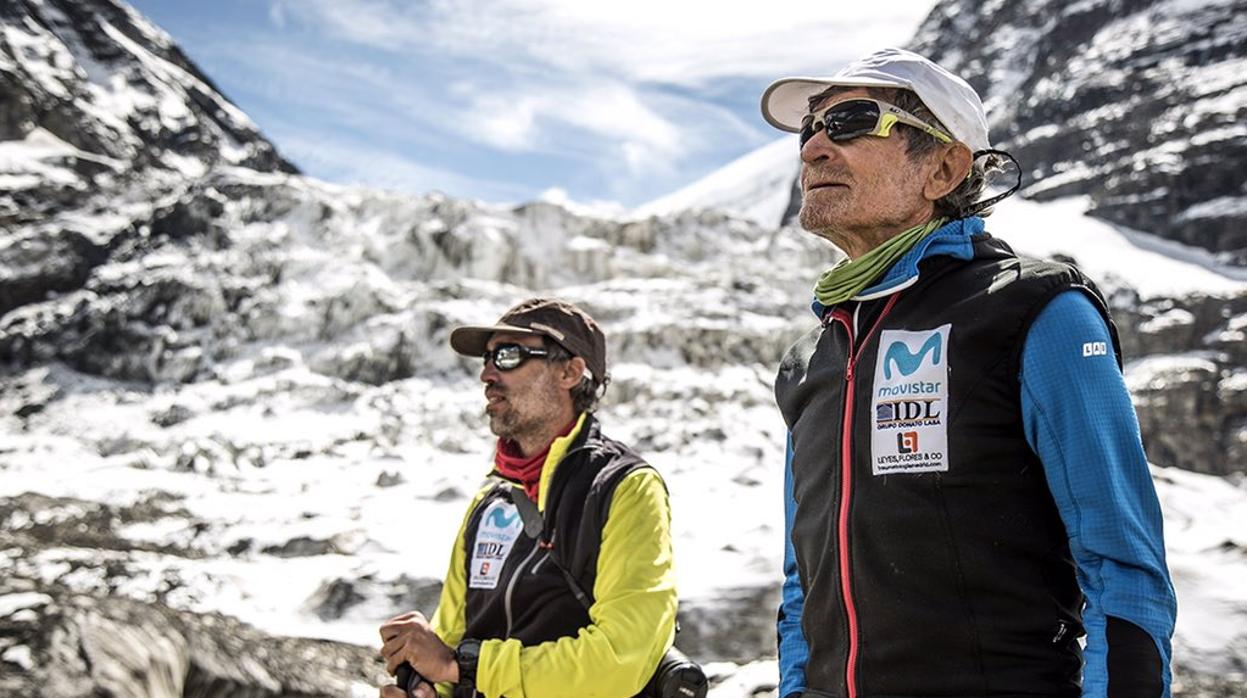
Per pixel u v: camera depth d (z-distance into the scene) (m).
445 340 21.47
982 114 2.33
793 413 2.40
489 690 2.99
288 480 16.08
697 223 27.34
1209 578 8.52
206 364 21.86
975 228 2.25
